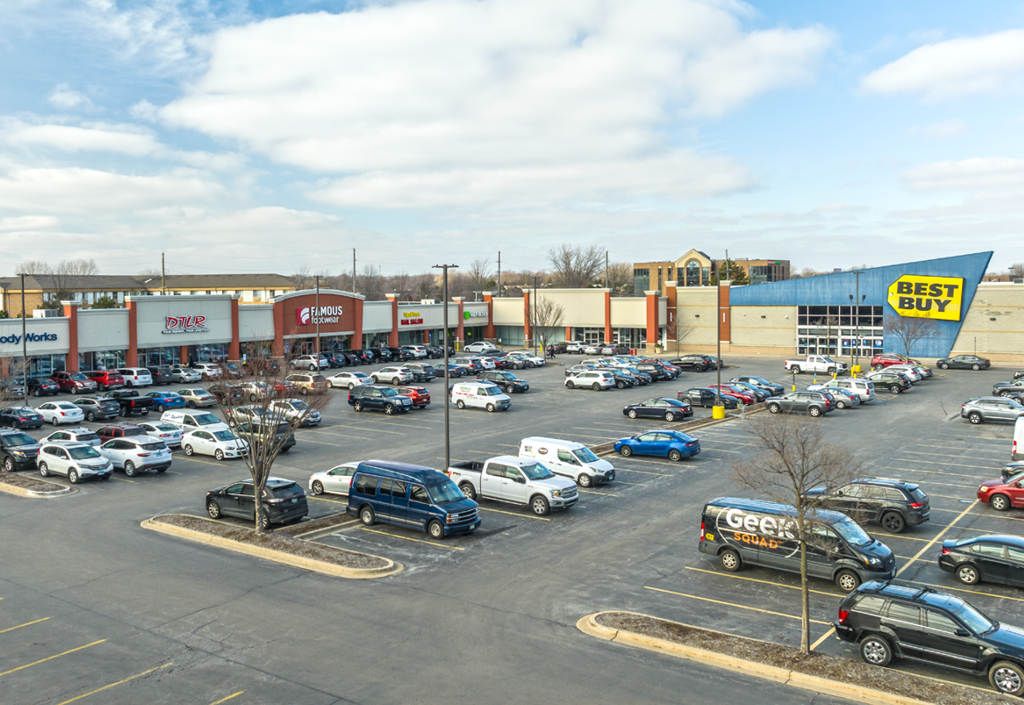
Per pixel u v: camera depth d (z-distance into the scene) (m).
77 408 44.16
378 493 24.72
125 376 56.66
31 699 13.41
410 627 16.59
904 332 71.06
